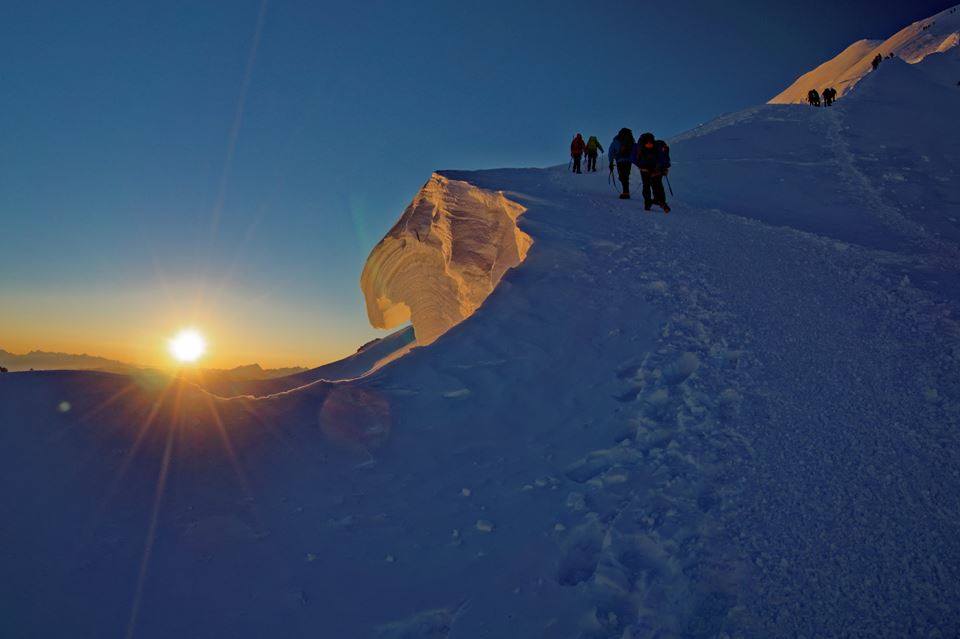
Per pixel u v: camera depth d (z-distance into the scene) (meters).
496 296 8.98
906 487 4.79
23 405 5.61
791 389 6.23
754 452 5.42
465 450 6.25
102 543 4.82
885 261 9.89
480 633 4.29
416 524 5.35
